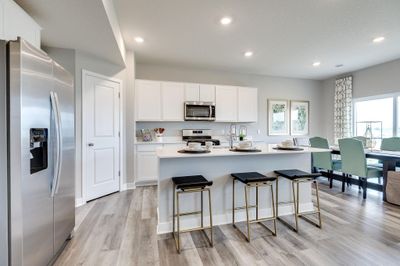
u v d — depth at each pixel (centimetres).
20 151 127
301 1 233
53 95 161
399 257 181
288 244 201
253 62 443
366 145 397
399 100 429
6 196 126
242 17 266
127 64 381
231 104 481
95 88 330
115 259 179
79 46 289
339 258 180
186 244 202
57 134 163
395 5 240
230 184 248
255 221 223
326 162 401
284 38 328
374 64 457
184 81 481
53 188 162
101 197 339
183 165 231
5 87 126
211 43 348
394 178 305
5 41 126
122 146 379
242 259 179
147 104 422
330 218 259
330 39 332
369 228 233
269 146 301
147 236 217
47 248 159
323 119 595
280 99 560
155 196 346
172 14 259
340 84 536
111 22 233
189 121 483
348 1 233
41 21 222
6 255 127
